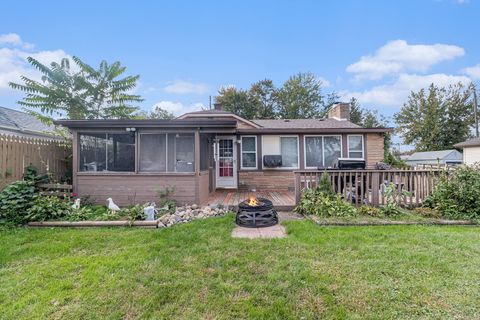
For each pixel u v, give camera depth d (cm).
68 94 1014
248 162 1022
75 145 642
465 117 2338
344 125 1159
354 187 583
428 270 281
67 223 462
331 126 1139
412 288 247
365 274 274
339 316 211
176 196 636
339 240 376
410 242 367
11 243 371
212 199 741
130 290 249
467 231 422
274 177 1011
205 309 222
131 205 622
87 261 310
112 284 258
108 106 1105
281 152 1017
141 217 491
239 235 415
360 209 538
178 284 259
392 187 551
